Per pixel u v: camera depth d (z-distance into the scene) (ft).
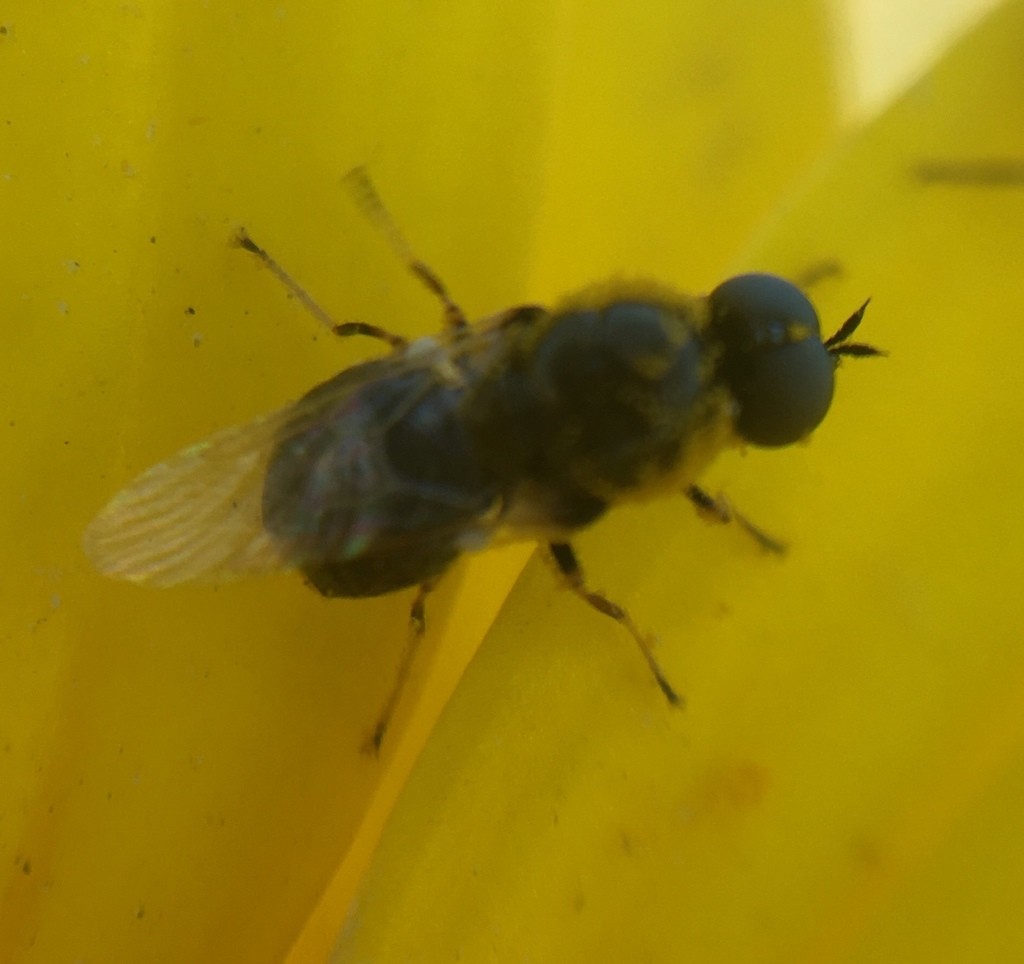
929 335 0.15
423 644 0.16
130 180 0.15
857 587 0.15
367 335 0.16
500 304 0.16
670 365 0.15
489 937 0.15
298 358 0.16
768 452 0.16
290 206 0.16
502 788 0.15
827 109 0.17
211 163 0.15
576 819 0.15
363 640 0.16
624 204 0.17
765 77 0.17
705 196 0.17
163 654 0.15
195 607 0.16
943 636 0.15
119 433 0.15
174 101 0.15
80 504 0.15
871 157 0.16
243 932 0.16
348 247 0.16
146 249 0.15
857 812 0.15
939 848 0.15
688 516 0.15
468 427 0.16
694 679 0.15
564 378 0.16
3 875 0.15
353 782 0.16
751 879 0.15
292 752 0.16
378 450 0.16
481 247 0.16
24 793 0.15
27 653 0.15
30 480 0.15
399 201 0.16
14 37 0.15
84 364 0.15
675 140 0.17
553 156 0.16
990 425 0.15
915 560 0.15
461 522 0.16
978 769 0.15
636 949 0.15
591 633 0.15
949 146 0.15
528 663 0.15
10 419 0.15
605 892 0.15
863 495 0.15
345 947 0.15
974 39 0.15
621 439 0.16
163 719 0.15
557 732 0.15
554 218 0.16
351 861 0.16
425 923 0.15
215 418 0.16
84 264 0.15
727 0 0.17
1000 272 0.15
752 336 0.15
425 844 0.15
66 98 0.15
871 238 0.15
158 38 0.15
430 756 0.15
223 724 0.16
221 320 0.16
